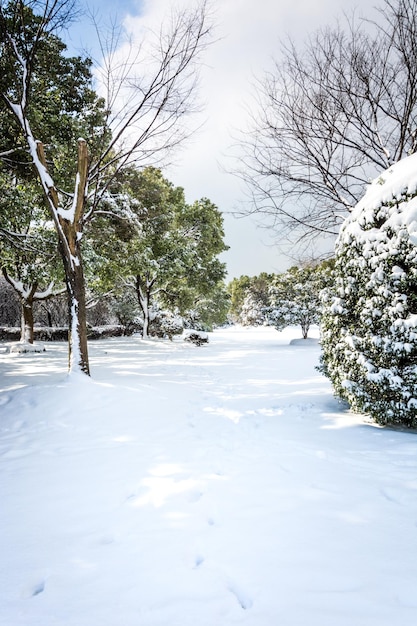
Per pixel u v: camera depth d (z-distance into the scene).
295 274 19.70
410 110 6.89
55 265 12.84
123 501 2.73
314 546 2.07
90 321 26.95
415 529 2.25
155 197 18.80
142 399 5.85
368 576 1.80
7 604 1.68
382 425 4.57
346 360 4.71
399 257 4.18
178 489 2.88
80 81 10.28
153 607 1.63
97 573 1.88
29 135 7.26
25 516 2.52
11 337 20.03
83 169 7.24
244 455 3.64
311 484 2.92
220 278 25.92
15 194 11.11
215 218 25.06
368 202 4.66
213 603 1.65
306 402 5.86
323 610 1.58
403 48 6.72
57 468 3.44
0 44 7.79
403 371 4.13
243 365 11.06
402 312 4.15
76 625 1.54
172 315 25.11
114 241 15.27
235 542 2.13
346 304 4.86
